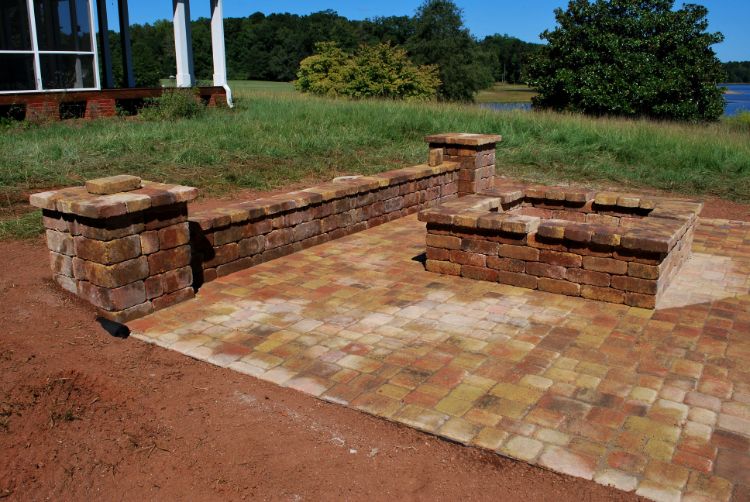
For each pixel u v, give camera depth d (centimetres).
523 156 1238
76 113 1391
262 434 321
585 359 396
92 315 452
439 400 347
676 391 356
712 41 2366
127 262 450
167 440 318
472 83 4394
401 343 421
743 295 509
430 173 834
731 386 362
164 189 478
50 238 480
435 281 552
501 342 422
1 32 1244
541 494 274
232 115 1498
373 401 347
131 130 1140
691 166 1169
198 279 541
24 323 425
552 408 338
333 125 1391
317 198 654
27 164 866
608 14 2431
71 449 310
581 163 1202
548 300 502
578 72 2384
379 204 756
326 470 293
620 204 656
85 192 468
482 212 564
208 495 279
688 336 430
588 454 298
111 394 359
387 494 277
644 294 480
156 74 3875
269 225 605
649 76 2330
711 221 788
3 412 329
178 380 375
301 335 435
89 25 1395
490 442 308
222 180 923
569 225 515
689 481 278
